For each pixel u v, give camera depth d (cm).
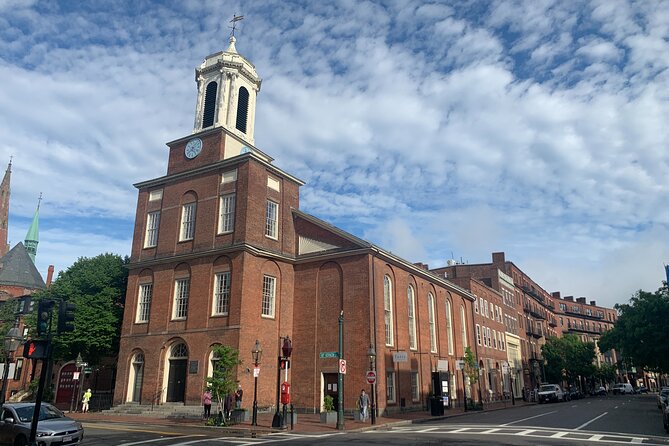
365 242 3212
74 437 1574
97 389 4378
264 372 3039
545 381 7506
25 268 6844
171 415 2877
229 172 3319
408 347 3550
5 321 4588
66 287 3938
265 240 3256
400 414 3175
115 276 4056
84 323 3762
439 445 1545
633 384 12594
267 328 3133
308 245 3459
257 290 3111
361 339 3075
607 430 2000
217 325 3005
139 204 3700
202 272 3186
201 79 3828
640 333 4519
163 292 3328
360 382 3003
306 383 3166
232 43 3906
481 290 5547
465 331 4838
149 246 3531
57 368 4238
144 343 3284
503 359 5956
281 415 2258
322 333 3219
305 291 3369
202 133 3606
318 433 2077
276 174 3469
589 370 8081
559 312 10600
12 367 3328
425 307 4003
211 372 2944
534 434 1850
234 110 3703
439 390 3850
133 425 2419
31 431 1280
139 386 3241
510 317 6600
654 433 1881
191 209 3434
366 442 1662
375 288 3212
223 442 1702
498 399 5494
